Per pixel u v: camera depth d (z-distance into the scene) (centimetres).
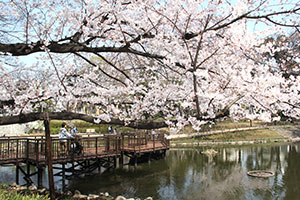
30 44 483
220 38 512
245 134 3397
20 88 728
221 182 1332
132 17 549
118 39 545
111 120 563
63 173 1148
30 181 1121
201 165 1772
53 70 742
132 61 767
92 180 1331
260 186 1250
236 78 424
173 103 692
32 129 2283
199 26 529
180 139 3131
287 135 3456
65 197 1014
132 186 1244
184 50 516
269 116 466
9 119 482
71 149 1199
